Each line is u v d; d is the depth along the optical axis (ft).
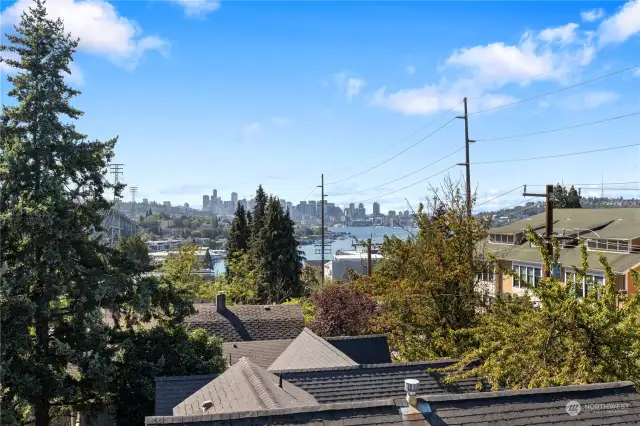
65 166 64.18
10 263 61.11
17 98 64.18
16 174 60.18
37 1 64.69
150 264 75.41
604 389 33.12
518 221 205.16
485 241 92.99
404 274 87.20
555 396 32.07
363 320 105.70
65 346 59.36
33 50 63.72
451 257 81.41
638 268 129.70
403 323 80.74
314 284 202.69
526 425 29.25
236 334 102.37
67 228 61.98
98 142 67.46
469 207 83.87
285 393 42.91
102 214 69.21
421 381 51.57
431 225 86.43
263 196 207.31
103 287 62.64
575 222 172.45
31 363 59.62
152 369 67.21
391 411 29.19
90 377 63.00
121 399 68.85
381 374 51.85
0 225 58.90
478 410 30.12
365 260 262.26
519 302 62.03
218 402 41.24
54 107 63.72
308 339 73.26
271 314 110.63
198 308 111.24
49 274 60.75
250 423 27.40
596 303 51.31
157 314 76.02
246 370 46.75
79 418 74.18
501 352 50.42
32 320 59.77
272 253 181.57
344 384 48.98
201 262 190.60
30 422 67.36
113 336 69.87
